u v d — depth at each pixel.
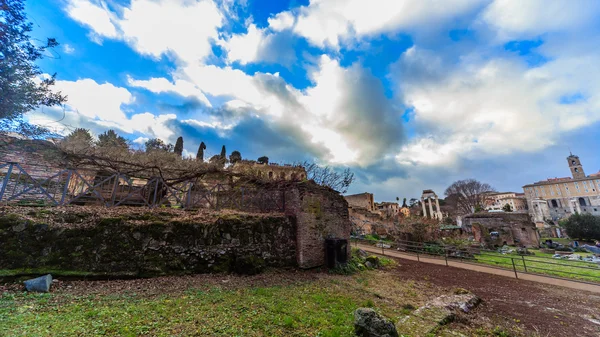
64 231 6.65
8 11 5.94
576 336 5.39
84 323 4.18
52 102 7.34
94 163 10.84
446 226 30.42
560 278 11.27
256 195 12.38
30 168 9.85
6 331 3.68
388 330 4.23
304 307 5.86
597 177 73.50
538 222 49.72
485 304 7.38
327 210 11.95
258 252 9.34
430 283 9.74
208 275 7.91
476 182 57.28
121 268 6.88
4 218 6.17
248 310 5.37
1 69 6.01
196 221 8.46
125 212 8.07
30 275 5.93
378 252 18.19
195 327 4.36
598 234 33.38
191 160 14.45
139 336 3.90
